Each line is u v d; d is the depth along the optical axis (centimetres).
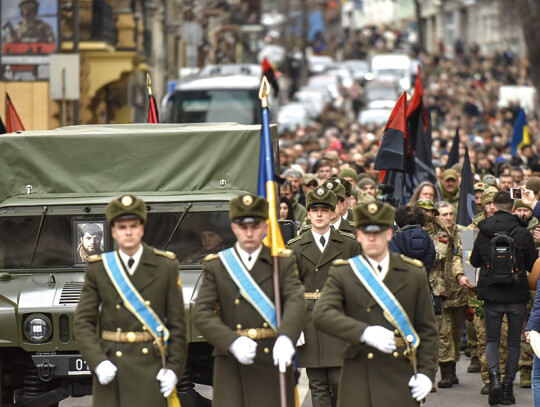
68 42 6969
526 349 2831
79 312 1825
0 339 2172
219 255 1825
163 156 2383
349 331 1698
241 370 1806
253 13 18075
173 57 11575
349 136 8856
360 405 1755
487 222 2634
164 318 1842
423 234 2544
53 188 2378
